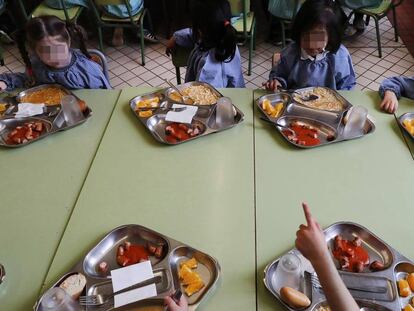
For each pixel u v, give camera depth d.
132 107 1.75
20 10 3.48
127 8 3.14
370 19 4.00
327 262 0.86
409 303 0.98
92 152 1.53
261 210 1.26
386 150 1.51
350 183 1.36
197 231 1.20
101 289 1.03
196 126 1.63
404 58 3.50
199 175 1.41
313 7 1.75
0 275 1.07
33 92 1.86
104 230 1.21
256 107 1.76
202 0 1.95
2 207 1.30
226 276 1.06
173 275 1.06
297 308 0.96
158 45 3.80
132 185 1.37
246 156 1.49
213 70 2.04
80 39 1.97
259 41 3.83
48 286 1.06
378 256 1.11
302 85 2.02
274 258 1.11
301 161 1.46
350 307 0.81
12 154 1.52
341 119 1.64
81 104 1.73
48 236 1.20
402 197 1.30
